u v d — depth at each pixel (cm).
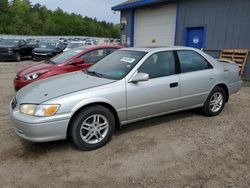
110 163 354
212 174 329
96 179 319
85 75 457
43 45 1870
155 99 443
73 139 379
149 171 335
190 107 502
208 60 525
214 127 482
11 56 1728
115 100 400
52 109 354
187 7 1242
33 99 369
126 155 375
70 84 408
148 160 361
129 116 424
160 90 445
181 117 534
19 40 1931
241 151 389
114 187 304
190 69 493
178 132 457
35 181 315
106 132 402
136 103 423
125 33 1731
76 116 374
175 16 1328
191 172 333
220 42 1109
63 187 304
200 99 510
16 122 366
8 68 1384
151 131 460
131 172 333
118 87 404
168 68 463
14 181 315
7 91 777
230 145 409
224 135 447
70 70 659
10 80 980
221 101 550
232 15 1046
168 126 485
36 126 349
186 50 496
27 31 7050
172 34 1364
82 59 681
